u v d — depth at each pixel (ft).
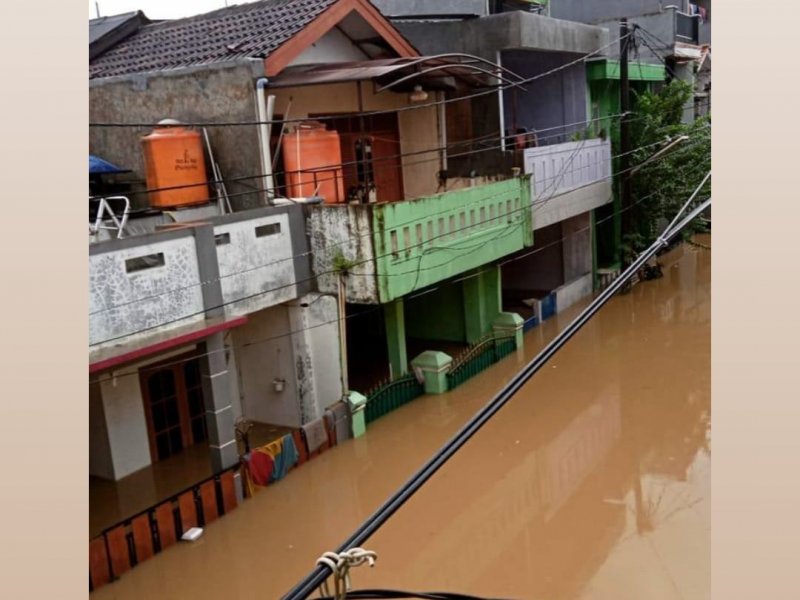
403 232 42.50
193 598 29.45
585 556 31.30
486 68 56.70
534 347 58.23
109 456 38.27
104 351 31.76
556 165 61.05
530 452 41.04
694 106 79.46
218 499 34.96
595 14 86.38
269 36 43.50
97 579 30.04
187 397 42.22
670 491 35.91
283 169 45.06
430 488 37.81
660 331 60.13
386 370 54.70
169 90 43.27
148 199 43.09
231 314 37.88
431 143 56.75
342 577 8.30
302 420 43.09
